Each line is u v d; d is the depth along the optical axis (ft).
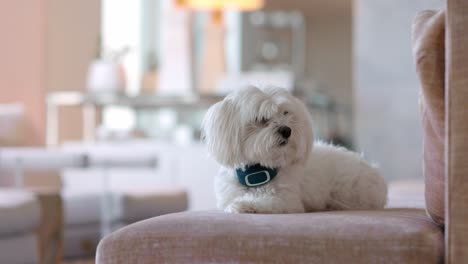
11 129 14.96
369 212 5.37
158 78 21.95
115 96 17.22
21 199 10.63
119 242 5.01
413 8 15.06
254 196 6.10
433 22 4.94
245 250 4.76
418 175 15.20
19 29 18.03
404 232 4.48
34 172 17.69
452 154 4.47
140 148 17.25
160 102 16.88
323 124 27.63
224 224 4.91
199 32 21.83
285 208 5.97
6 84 17.81
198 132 18.30
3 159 11.72
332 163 6.77
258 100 6.20
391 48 15.38
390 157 15.51
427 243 4.39
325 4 39.65
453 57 4.49
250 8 18.07
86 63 20.08
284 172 6.32
